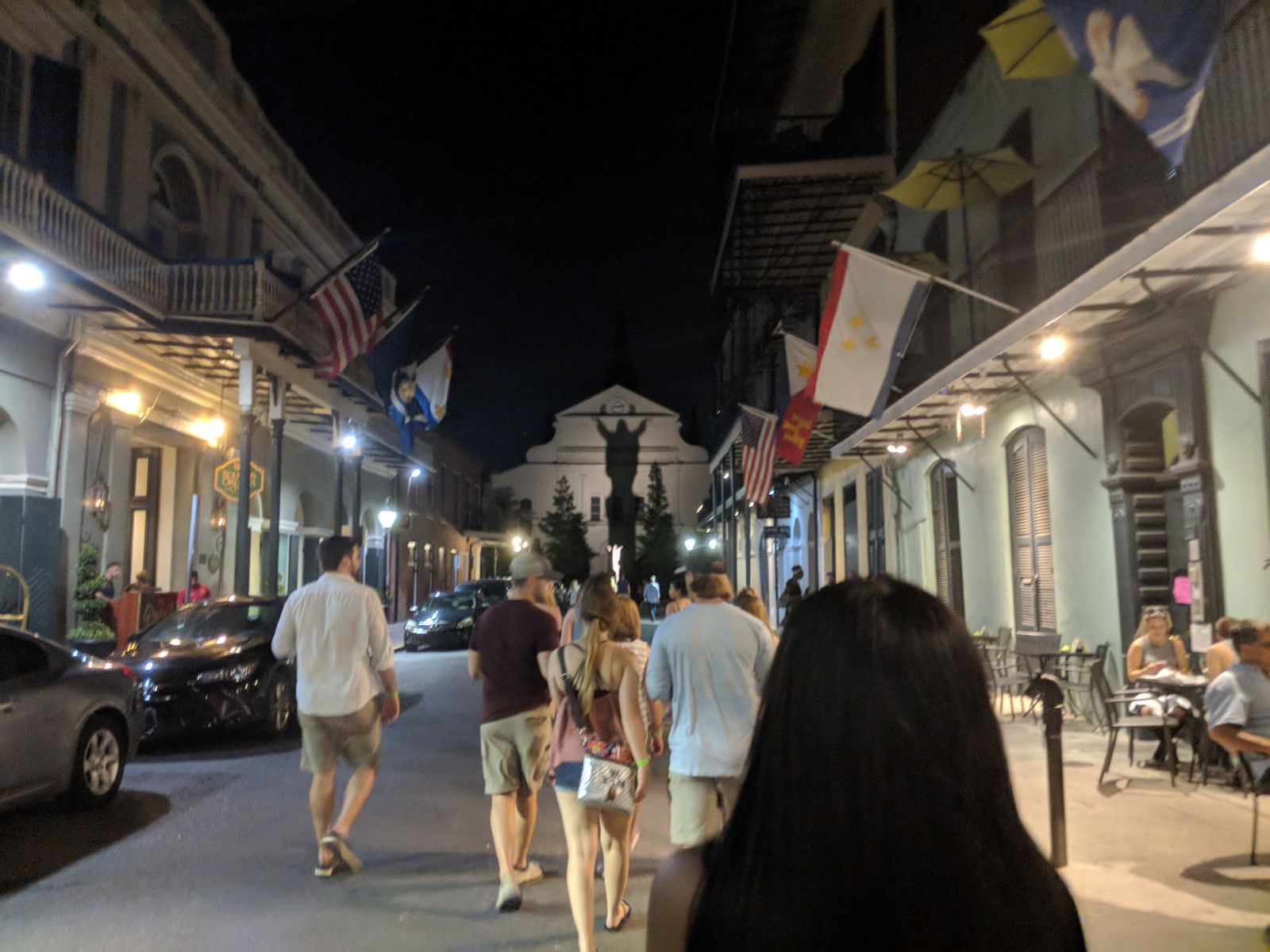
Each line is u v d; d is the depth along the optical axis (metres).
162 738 10.34
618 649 4.42
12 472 13.88
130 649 10.46
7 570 13.02
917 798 0.98
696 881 1.11
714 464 31.70
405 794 7.62
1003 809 1.03
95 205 15.34
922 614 1.08
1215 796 6.98
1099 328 9.09
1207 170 7.67
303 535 25.33
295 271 18.50
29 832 6.44
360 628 5.55
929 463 15.64
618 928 4.58
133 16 15.88
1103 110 9.77
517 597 5.28
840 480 22.34
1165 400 8.65
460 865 5.67
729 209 19.27
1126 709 8.27
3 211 11.48
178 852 5.95
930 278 9.79
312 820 6.76
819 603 1.11
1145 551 9.41
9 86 13.80
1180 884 5.09
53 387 14.43
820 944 0.93
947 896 0.94
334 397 21.44
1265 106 6.97
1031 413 11.71
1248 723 5.41
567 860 5.82
